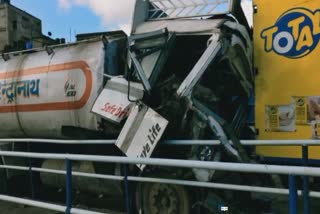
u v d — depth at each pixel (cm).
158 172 542
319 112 514
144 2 628
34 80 728
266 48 554
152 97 526
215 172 484
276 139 544
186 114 496
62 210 418
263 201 543
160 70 546
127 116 547
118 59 629
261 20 558
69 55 683
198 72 504
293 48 533
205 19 567
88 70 641
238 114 575
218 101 566
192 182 441
